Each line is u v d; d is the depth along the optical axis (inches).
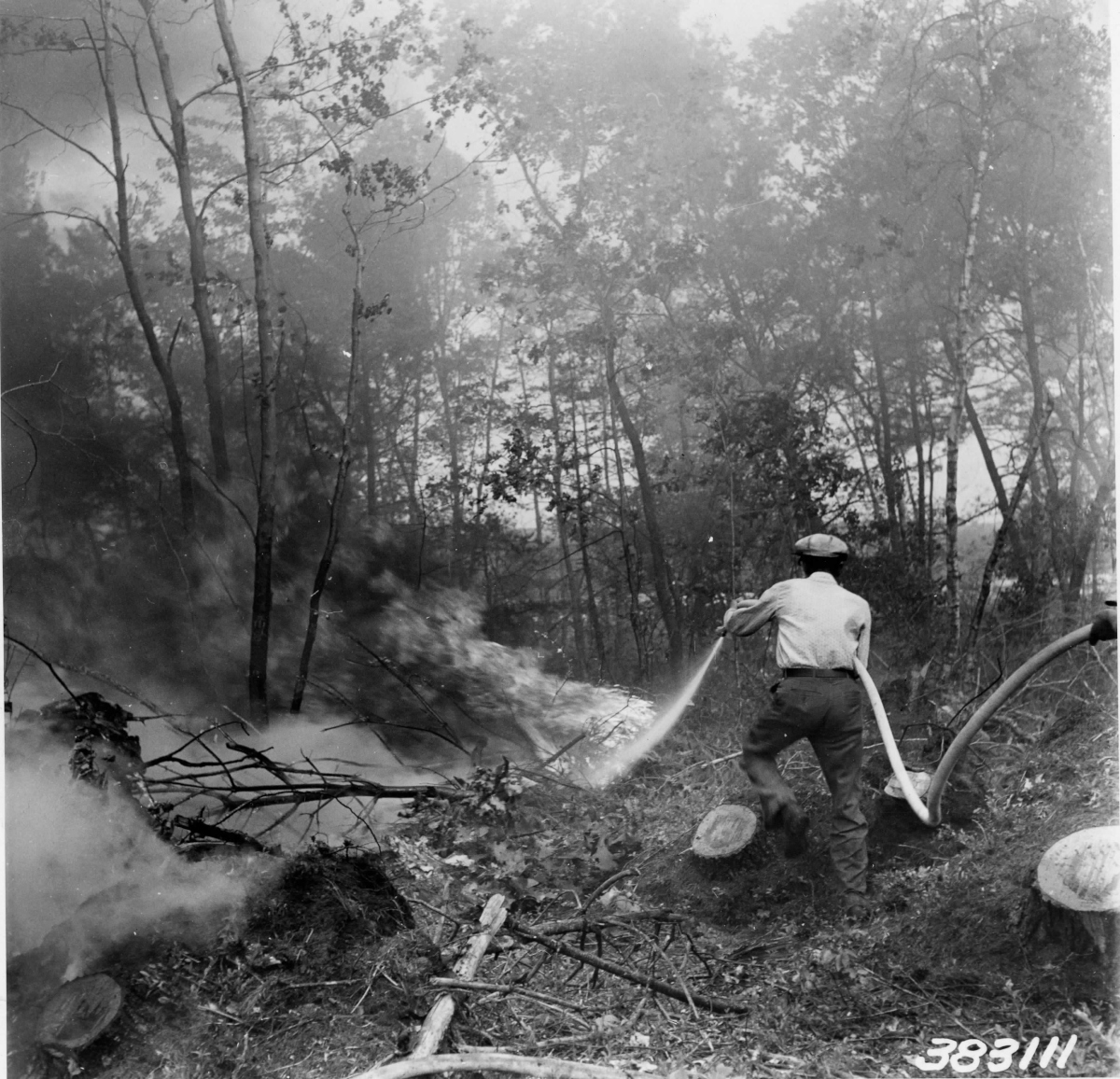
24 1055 127.9
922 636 314.2
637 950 160.4
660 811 213.8
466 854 195.6
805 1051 129.0
